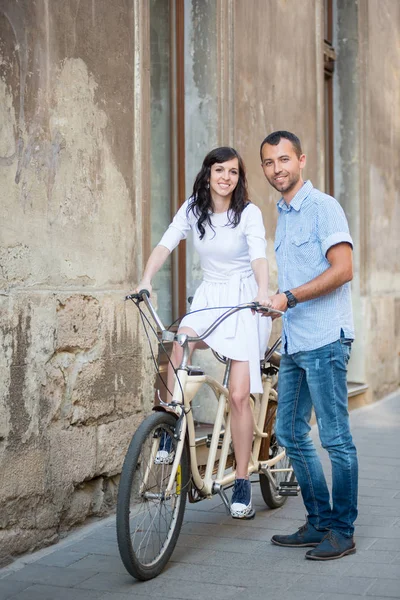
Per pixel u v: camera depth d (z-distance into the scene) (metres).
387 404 16.52
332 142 16.58
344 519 7.19
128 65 8.95
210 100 11.32
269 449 8.47
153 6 11.35
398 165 18.69
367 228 16.62
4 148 7.09
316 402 7.10
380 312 17.20
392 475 10.33
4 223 7.10
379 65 17.44
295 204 7.19
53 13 7.75
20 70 7.29
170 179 11.48
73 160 8.01
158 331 10.44
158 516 6.75
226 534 7.82
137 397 8.90
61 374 7.77
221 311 7.56
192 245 11.50
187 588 6.40
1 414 7.00
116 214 8.70
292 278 7.21
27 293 7.31
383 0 17.72
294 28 13.61
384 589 6.32
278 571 6.77
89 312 8.14
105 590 6.38
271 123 12.73
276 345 8.14
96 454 8.25
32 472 7.36
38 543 7.41
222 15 11.34
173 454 6.82
